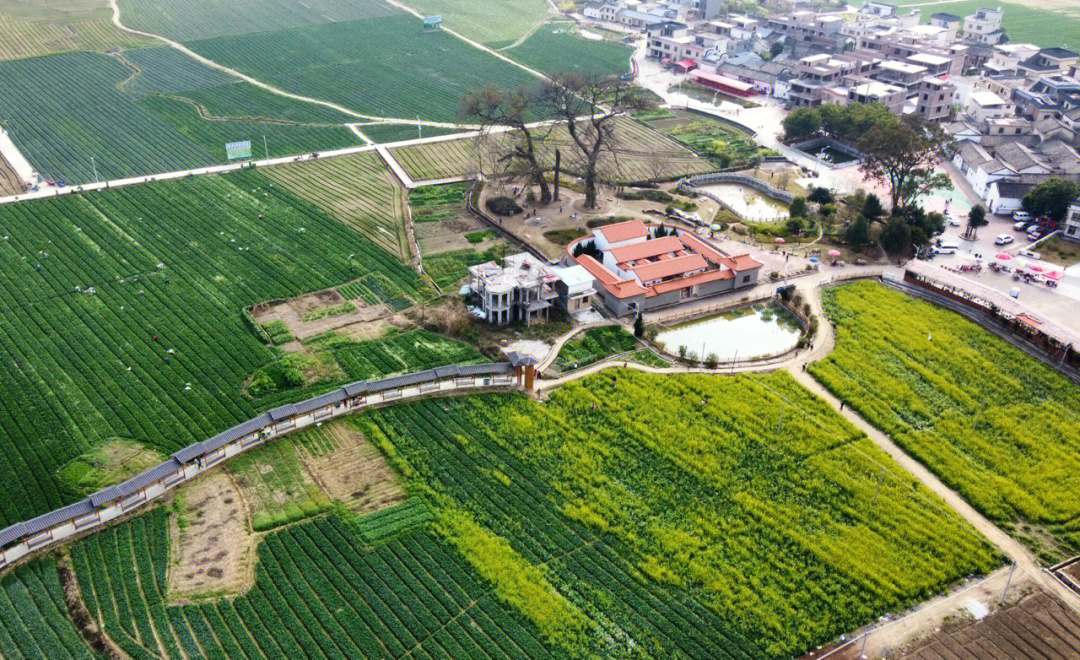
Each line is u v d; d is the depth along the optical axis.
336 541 129.50
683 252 199.75
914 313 186.50
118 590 120.38
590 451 147.25
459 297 188.62
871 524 133.38
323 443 147.62
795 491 139.25
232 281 193.25
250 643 114.12
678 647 115.12
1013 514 136.62
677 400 159.00
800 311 186.25
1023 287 197.12
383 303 187.50
